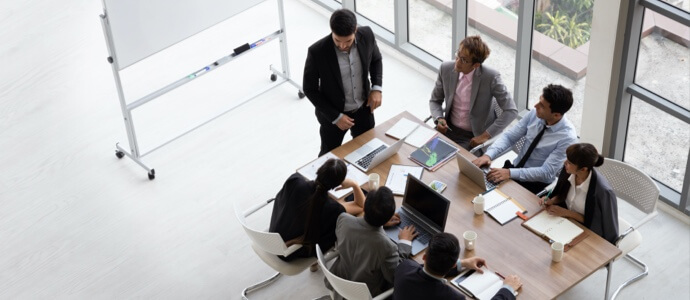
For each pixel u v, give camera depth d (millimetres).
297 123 6957
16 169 6680
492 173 5121
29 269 5812
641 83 5602
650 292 5277
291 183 4801
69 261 5852
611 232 4703
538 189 5254
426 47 7277
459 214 4859
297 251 4945
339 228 4535
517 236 4680
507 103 5484
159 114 7105
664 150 5738
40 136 6980
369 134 5551
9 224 6184
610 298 5227
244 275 5645
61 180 6543
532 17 6094
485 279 4402
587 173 4605
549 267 4469
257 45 6789
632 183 5016
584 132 6027
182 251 5867
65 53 7891
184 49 7812
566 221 4730
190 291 5562
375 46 5730
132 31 5887
